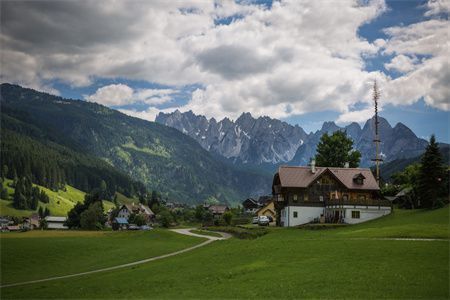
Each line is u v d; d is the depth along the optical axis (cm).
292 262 4894
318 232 8788
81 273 6844
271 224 13188
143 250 8712
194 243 9350
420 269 4062
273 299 3606
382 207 10538
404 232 6234
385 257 4641
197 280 4756
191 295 4050
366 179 11675
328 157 14438
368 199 10744
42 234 13462
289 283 4016
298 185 11281
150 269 5938
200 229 12838
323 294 3600
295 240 6512
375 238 6034
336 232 8319
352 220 10425
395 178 15138
